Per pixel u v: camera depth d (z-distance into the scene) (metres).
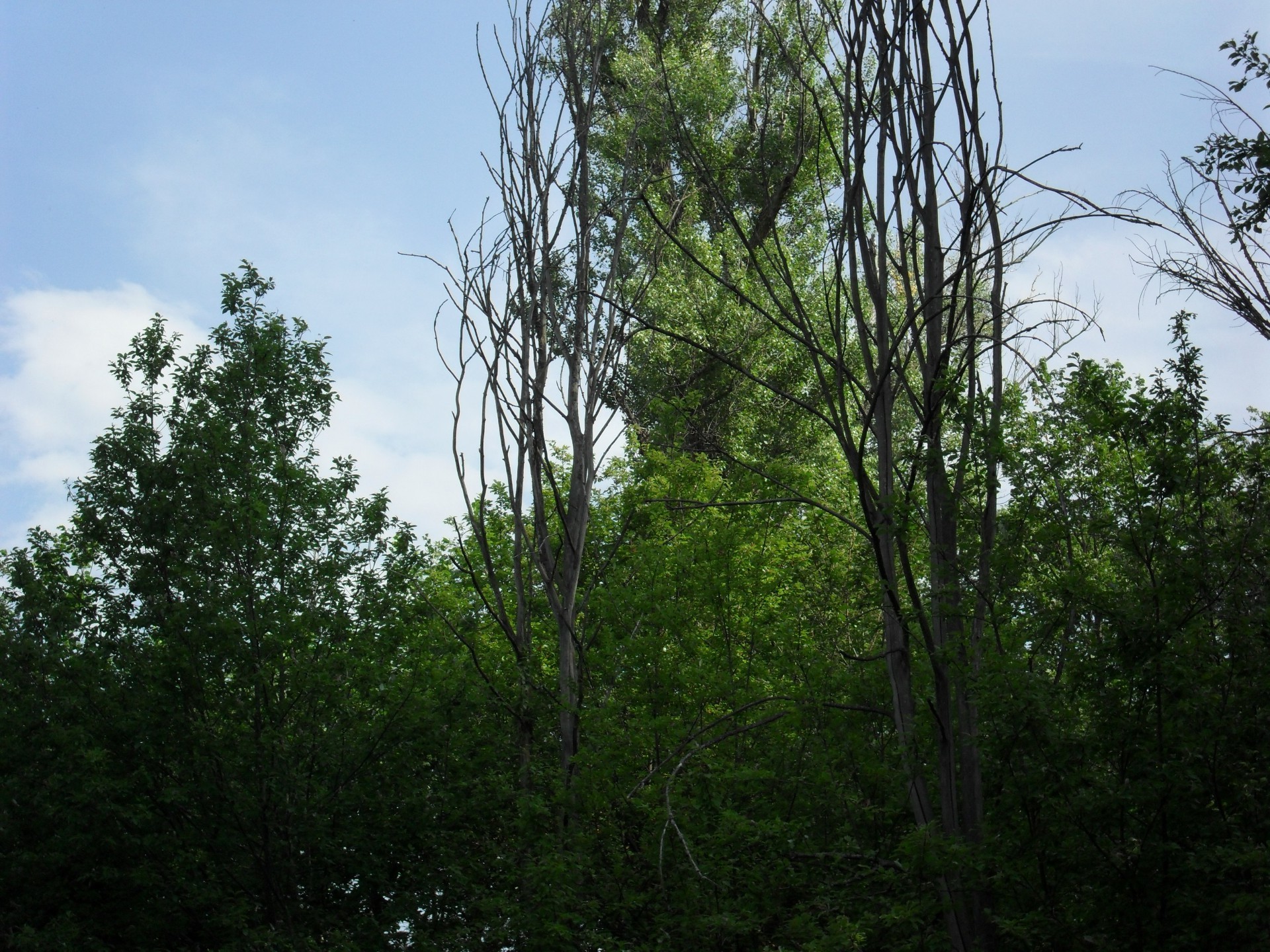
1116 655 7.66
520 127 13.47
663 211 18.05
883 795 10.45
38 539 12.91
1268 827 7.30
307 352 13.18
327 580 12.19
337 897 12.09
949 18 7.74
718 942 9.20
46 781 11.52
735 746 11.88
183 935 12.02
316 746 11.50
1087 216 7.21
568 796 10.82
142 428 12.60
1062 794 7.63
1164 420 7.85
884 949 8.81
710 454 16.81
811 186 19.92
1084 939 7.70
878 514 7.89
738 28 22.03
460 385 13.05
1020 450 8.59
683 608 12.47
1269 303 9.18
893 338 7.53
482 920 10.55
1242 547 7.66
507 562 14.83
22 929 10.89
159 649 11.98
